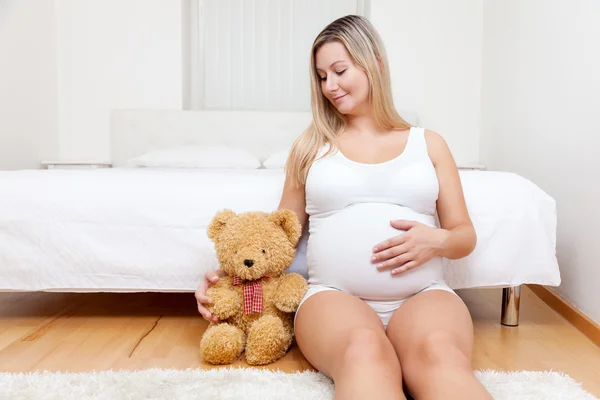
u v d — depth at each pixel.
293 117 3.47
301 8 3.60
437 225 1.56
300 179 1.42
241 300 1.39
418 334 1.04
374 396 0.85
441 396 0.87
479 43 3.45
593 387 1.23
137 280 1.63
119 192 1.65
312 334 1.14
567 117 2.03
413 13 3.42
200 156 3.08
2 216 1.63
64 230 1.63
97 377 1.19
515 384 1.17
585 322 1.67
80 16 3.44
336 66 1.35
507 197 1.65
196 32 3.64
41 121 3.23
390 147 1.36
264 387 1.15
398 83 3.46
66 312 1.86
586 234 1.82
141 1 3.43
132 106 3.49
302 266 1.53
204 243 1.62
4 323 1.72
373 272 1.23
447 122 3.48
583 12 1.90
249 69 3.64
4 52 2.78
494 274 1.62
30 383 1.15
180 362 1.36
